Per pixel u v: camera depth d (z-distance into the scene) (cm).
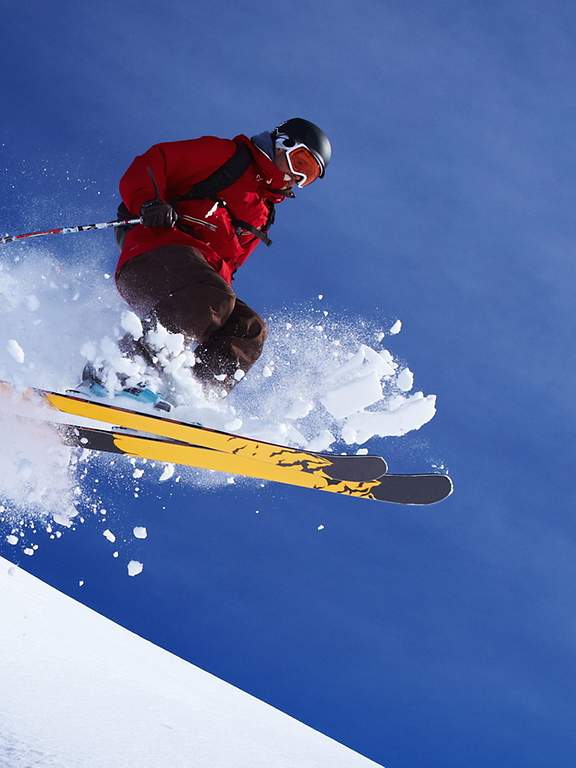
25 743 259
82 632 596
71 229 400
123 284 399
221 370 398
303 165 421
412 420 404
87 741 289
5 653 386
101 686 404
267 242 425
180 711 441
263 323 414
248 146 420
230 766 367
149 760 306
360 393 401
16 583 673
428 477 423
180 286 383
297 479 410
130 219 397
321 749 632
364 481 410
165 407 379
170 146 408
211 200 411
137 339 379
